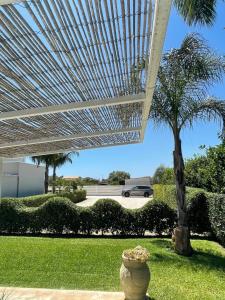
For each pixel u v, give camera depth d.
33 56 2.51
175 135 8.55
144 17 2.15
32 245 8.78
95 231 11.19
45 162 27.97
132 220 11.02
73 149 7.93
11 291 5.50
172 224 10.96
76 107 3.79
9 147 6.62
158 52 2.53
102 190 43.59
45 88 3.21
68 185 32.91
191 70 8.18
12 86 3.06
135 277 4.84
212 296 5.34
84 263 7.14
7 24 2.08
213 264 7.31
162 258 7.68
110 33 2.32
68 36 2.29
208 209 10.52
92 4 1.98
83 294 5.37
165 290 5.59
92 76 3.07
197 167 13.73
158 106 8.43
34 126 5.07
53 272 6.54
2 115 3.79
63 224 11.18
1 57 2.49
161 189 18.75
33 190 28.34
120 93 3.75
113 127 5.95
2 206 11.48
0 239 9.88
